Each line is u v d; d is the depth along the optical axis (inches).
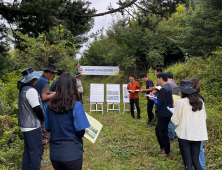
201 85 264.4
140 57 499.2
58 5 165.2
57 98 84.6
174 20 469.7
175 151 165.2
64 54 411.5
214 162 143.9
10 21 170.9
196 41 333.4
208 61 307.7
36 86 126.6
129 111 330.0
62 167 83.4
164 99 152.7
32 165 113.8
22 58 393.7
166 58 500.1
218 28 312.3
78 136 84.0
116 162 156.6
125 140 198.4
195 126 111.3
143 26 229.3
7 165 135.2
